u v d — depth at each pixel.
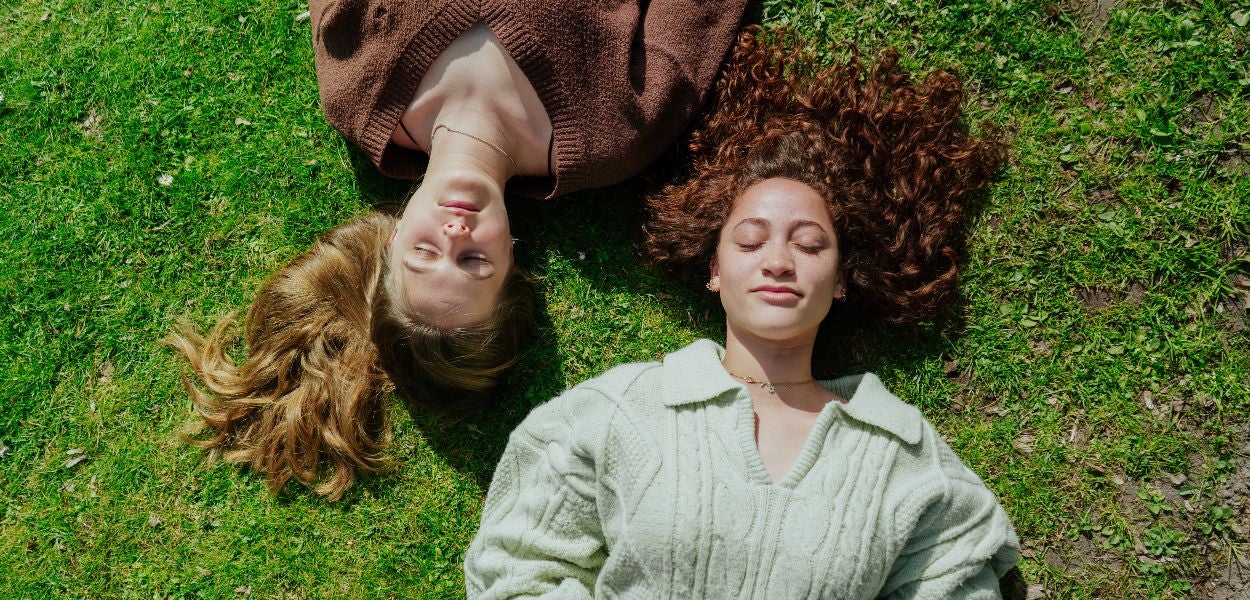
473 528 2.79
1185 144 2.72
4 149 2.99
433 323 2.47
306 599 2.79
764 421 2.31
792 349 2.40
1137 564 2.64
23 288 2.92
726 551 2.12
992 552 2.21
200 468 2.86
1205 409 2.67
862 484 2.18
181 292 2.93
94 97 3.00
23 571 2.81
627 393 2.32
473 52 2.50
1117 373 2.69
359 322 2.81
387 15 2.49
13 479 2.85
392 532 2.80
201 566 2.80
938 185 2.70
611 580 2.25
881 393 2.35
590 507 2.31
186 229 2.95
